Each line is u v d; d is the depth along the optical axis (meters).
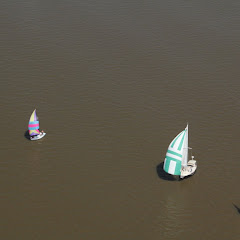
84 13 153.25
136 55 133.38
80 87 120.50
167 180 94.06
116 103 114.94
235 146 102.38
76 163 98.00
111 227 84.31
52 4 158.62
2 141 103.31
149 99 116.44
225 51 135.50
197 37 141.75
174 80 123.31
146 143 103.25
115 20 149.75
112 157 99.50
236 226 84.69
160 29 145.25
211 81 123.12
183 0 161.88
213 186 92.75
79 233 82.94
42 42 138.62
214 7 157.62
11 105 113.81
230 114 111.69
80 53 134.00
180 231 83.88
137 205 88.88
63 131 106.25
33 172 95.81
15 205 88.25
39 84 121.31
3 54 132.75
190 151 101.00
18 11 154.00
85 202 89.31
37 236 82.06
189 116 111.12
